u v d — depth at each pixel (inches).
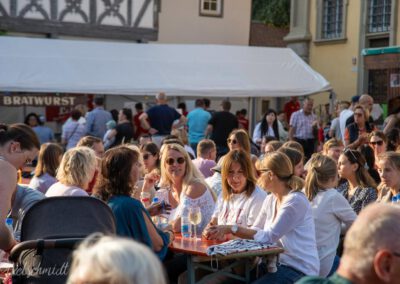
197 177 265.6
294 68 757.9
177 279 255.0
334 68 928.9
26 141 211.2
